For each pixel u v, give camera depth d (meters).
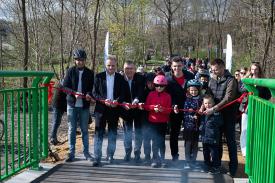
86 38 19.67
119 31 29.39
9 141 7.84
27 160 5.85
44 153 6.04
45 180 5.34
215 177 5.64
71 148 6.46
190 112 6.12
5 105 4.80
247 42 21.67
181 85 6.33
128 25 30.77
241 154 7.77
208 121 5.80
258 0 16.61
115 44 29.89
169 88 6.32
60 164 6.21
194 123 6.09
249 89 4.78
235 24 25.56
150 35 37.88
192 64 14.37
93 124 10.56
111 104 6.20
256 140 4.38
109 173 5.77
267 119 3.74
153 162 6.19
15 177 5.43
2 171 5.80
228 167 6.41
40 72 5.45
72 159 6.45
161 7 27.97
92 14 20.48
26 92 5.47
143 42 34.25
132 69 6.38
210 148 5.85
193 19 36.28
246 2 17.77
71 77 6.38
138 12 31.55
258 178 4.19
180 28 37.97
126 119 6.46
